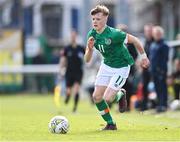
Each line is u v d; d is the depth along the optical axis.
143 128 33.78
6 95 85.31
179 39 60.50
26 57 87.94
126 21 86.56
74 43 53.53
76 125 36.25
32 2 110.62
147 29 53.22
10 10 103.88
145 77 52.88
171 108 53.91
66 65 53.62
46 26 113.00
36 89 86.44
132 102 55.34
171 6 102.62
